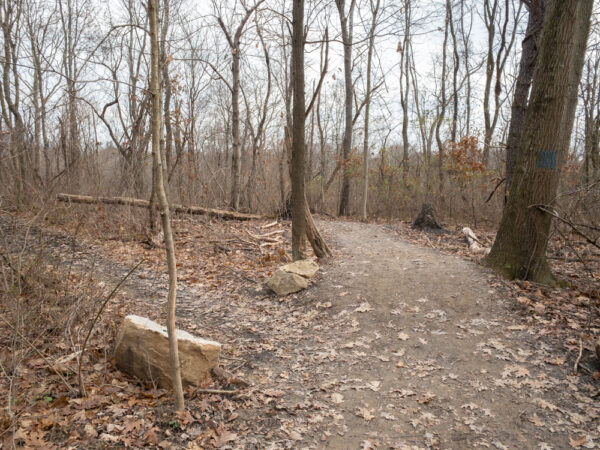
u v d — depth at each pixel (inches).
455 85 806.5
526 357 171.0
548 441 126.6
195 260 335.3
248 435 131.3
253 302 255.4
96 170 449.7
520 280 242.8
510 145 416.5
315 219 591.5
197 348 156.4
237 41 539.5
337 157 689.6
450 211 584.7
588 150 490.9
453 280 250.2
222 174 593.6
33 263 188.9
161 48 482.3
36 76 515.2
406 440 130.6
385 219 624.7
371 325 212.1
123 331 159.8
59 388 143.7
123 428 126.0
